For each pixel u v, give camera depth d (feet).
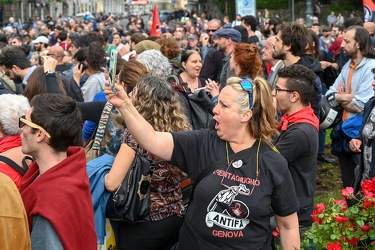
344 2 148.05
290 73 14.74
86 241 10.09
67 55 31.76
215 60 27.32
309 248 13.38
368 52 21.30
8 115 12.19
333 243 12.15
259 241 10.86
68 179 10.06
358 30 21.35
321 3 149.89
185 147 11.28
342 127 20.84
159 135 11.34
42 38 43.16
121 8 350.84
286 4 148.97
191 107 16.10
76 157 10.36
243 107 10.94
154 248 13.23
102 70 22.80
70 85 21.86
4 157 11.80
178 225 13.30
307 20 97.86
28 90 17.12
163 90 13.12
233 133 11.07
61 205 9.78
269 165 10.95
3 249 8.45
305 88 14.55
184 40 50.24
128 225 13.17
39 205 9.70
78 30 77.71
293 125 14.47
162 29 80.64
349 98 21.03
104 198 12.78
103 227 12.81
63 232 9.67
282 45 19.31
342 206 12.71
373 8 43.62
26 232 8.84
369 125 15.87
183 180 13.97
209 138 11.35
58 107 10.30
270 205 10.96
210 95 19.52
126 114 11.17
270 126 11.22
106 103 14.67
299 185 14.39
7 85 20.81
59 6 229.86
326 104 19.83
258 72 18.95
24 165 11.82
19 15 183.52
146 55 17.75
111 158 13.30
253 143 11.18
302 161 14.34
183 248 11.21
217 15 169.37
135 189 12.55
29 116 10.29
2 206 8.54
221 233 10.77
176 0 253.24
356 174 17.12
